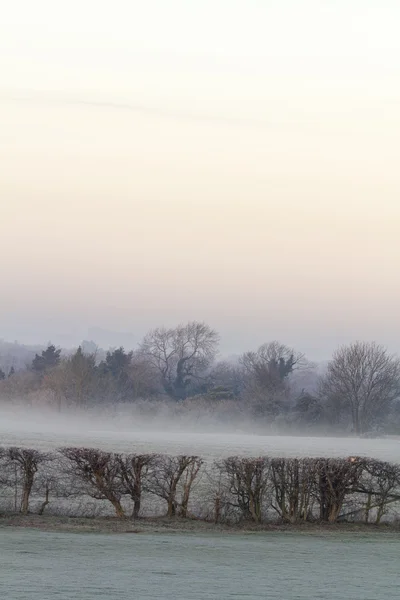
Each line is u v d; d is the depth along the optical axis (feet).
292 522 143.54
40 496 144.97
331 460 147.33
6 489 147.84
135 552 108.06
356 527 142.92
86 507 146.10
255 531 135.95
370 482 146.82
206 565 99.14
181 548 113.91
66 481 150.10
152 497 153.99
